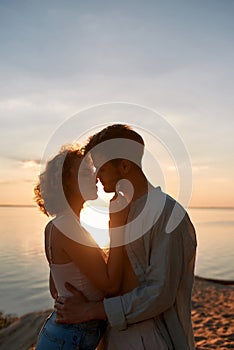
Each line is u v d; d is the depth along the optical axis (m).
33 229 87.19
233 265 34.84
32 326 11.79
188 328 2.52
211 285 17.33
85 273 2.51
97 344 2.59
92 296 2.56
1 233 74.69
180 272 2.42
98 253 2.53
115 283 2.49
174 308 2.48
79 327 2.52
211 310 12.08
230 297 14.42
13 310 18.58
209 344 8.23
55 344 2.54
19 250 48.72
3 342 10.34
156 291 2.34
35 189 2.72
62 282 2.59
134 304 2.38
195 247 2.48
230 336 8.80
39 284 27.20
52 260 2.62
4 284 27.25
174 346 2.45
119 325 2.41
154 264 2.37
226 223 121.88
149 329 2.44
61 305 2.53
